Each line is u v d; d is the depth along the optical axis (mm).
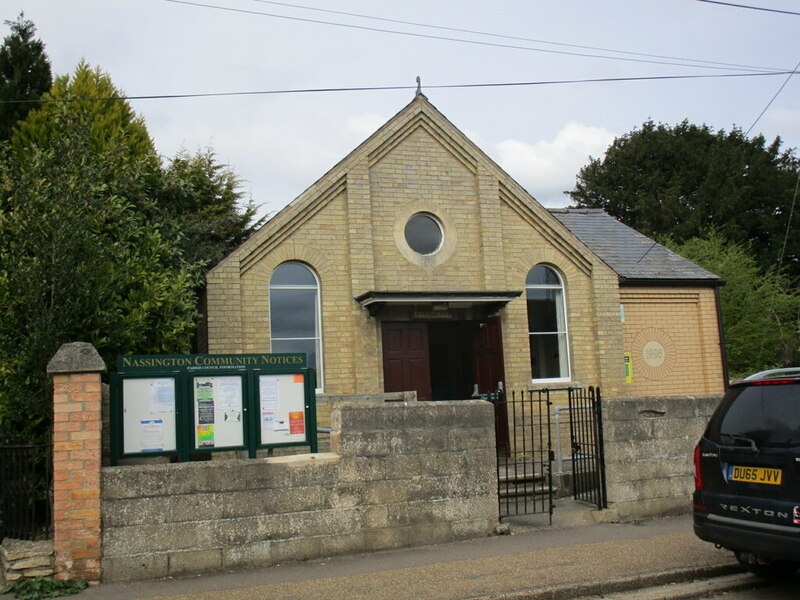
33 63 22844
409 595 6625
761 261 32344
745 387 6953
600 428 9648
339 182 13031
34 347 8234
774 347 23906
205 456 10602
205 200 22438
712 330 15773
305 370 8531
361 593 6703
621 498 9516
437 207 13648
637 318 15258
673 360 15430
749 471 6586
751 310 24141
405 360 13148
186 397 8008
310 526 7930
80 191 8930
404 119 13555
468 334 14102
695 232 33219
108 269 9125
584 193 37656
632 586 7027
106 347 9266
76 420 7246
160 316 10172
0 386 8617
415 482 8414
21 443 8719
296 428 8422
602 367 14289
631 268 15672
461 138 13906
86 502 7211
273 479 7840
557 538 8609
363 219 13016
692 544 8234
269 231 12438
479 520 8680
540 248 14273
